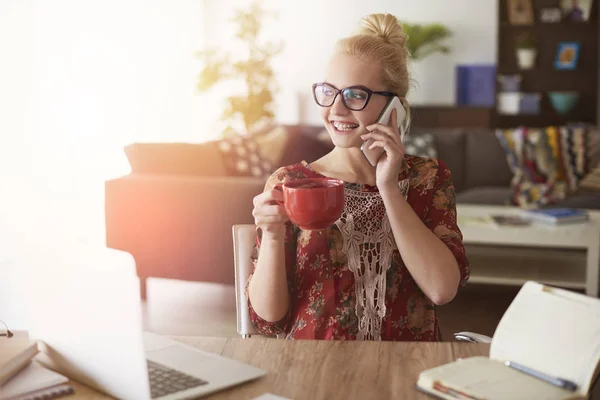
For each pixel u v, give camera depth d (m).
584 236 3.57
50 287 1.13
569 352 1.06
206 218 3.69
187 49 6.91
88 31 4.95
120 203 3.77
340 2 7.57
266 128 5.24
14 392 1.04
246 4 7.60
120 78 5.42
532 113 7.30
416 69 7.57
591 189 5.25
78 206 4.80
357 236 1.51
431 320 1.53
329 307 1.49
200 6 7.38
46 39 4.50
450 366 1.10
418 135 5.63
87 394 1.07
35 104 4.42
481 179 5.58
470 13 7.43
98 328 1.05
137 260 3.81
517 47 7.36
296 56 7.69
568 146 5.47
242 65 6.01
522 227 3.74
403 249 1.44
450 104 7.48
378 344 1.27
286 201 1.18
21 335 1.22
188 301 3.88
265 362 1.19
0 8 4.14
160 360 1.18
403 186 1.56
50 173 4.55
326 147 5.11
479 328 3.40
